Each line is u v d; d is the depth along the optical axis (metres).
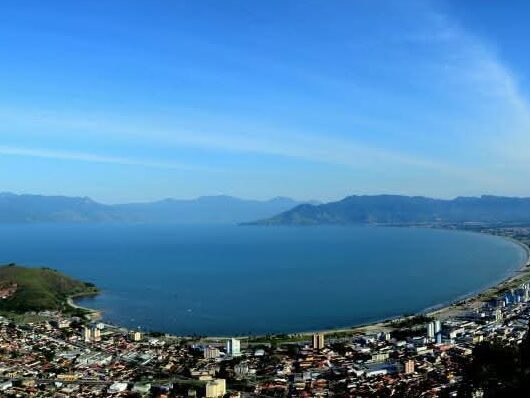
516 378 69.94
